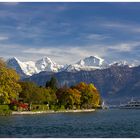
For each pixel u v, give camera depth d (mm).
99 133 112312
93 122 164625
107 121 174250
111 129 126500
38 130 119500
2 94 196750
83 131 118312
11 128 124250
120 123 159125
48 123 151750
